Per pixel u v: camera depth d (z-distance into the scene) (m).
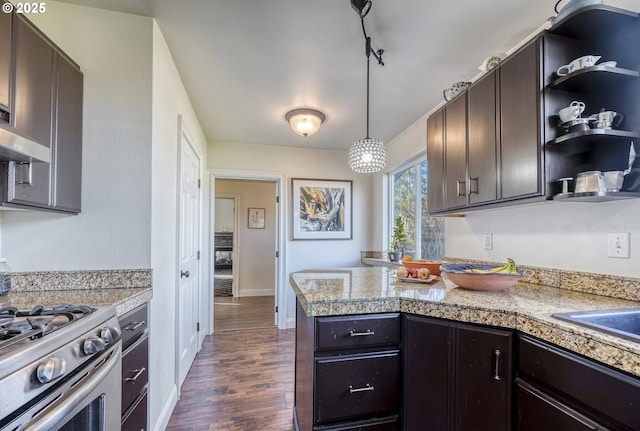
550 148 1.30
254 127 3.24
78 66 1.54
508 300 1.29
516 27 1.69
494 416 1.14
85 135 1.57
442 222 2.76
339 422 1.27
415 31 1.72
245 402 2.12
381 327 1.30
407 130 3.28
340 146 3.92
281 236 3.88
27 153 1.04
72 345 0.88
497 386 1.13
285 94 2.49
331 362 1.25
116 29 1.61
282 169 3.92
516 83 1.42
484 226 2.14
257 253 5.91
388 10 1.55
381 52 1.92
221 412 2.00
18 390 0.70
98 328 1.03
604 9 1.20
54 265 1.51
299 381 1.71
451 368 1.22
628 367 0.76
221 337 3.49
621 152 1.29
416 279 1.70
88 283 1.54
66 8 1.57
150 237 1.62
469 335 1.19
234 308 4.80
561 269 1.59
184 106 2.40
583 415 0.87
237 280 5.77
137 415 1.42
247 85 2.34
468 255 2.30
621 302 1.26
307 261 3.95
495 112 1.56
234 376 2.52
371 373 1.29
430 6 1.53
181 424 1.88
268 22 1.66
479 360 1.17
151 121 1.64
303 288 1.53
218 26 1.70
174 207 2.16
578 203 1.51
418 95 2.51
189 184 2.71
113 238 1.58
